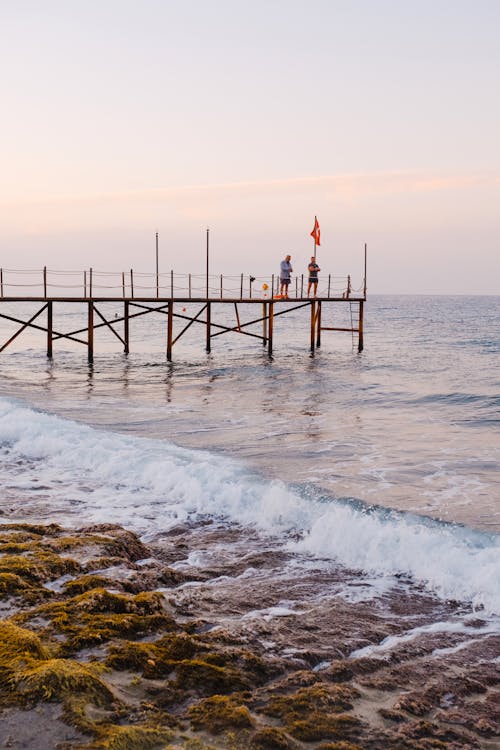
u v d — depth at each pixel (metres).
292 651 5.14
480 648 5.42
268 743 3.72
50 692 3.97
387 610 6.22
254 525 8.87
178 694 4.24
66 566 6.49
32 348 47.44
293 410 19.88
